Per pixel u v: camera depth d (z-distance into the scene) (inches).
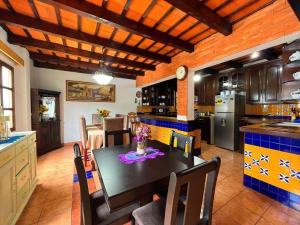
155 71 194.9
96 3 79.6
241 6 81.2
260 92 162.2
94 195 54.9
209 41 115.6
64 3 72.1
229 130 171.5
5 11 85.1
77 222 65.4
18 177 67.7
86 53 147.9
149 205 48.3
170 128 164.7
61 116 202.7
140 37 118.4
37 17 92.2
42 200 80.0
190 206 35.4
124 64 173.5
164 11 86.5
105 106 234.5
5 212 56.5
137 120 226.2
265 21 82.0
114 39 122.2
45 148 161.0
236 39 96.1
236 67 181.9
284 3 74.8
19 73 127.1
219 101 183.6
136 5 81.4
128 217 47.1
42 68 189.6
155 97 278.5
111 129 124.5
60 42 129.9
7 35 110.5
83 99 217.3
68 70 203.2
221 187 92.0
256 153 88.6
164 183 45.4
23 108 129.9
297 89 99.3
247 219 66.4
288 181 75.4
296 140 72.7
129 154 65.7
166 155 64.6
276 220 65.7
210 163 37.2
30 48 140.3
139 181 42.6
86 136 127.7
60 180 101.7
